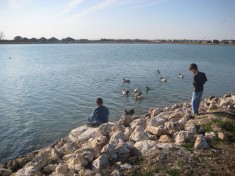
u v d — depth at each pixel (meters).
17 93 32.41
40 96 30.67
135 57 91.94
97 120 16.11
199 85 14.52
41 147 16.94
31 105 26.72
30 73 50.88
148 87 33.97
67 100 28.66
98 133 13.24
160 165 9.20
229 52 130.00
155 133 12.09
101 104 16.50
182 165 9.12
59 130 19.83
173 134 11.77
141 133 11.80
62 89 34.66
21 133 19.25
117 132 11.96
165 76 45.69
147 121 14.30
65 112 24.25
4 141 17.89
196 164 9.18
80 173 8.98
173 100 28.95
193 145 10.52
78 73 50.19
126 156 9.95
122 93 31.64
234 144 10.62
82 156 9.78
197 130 11.95
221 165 9.07
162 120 13.47
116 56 98.25
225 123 12.49
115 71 52.72
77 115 23.39
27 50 155.50
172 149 10.11
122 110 25.22
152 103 27.72
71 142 13.04
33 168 10.42
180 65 64.31
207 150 10.09
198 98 14.70
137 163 9.56
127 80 38.84
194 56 97.56
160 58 86.69
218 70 55.16
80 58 88.69
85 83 39.00
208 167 8.98
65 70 55.09
